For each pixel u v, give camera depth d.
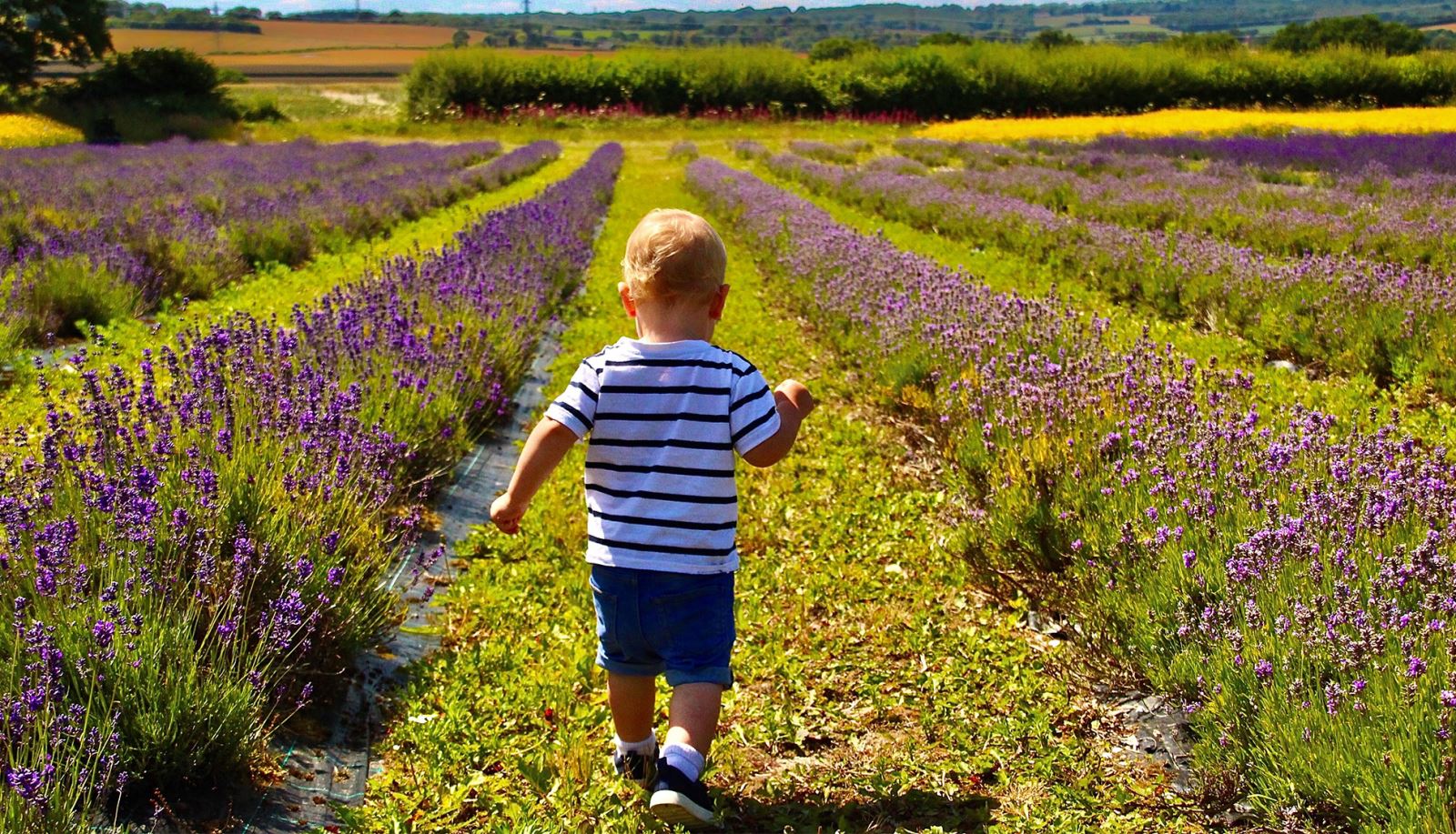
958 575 5.10
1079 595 4.40
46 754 2.78
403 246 16.97
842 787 3.46
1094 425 5.32
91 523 3.73
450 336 7.40
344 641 3.99
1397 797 2.72
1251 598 3.54
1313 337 9.13
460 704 3.88
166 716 3.18
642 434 2.99
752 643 4.53
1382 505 3.78
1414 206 16.27
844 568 5.25
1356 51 59.03
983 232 17.28
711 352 3.04
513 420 7.82
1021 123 52.56
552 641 4.50
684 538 2.96
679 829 3.18
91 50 59.19
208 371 5.22
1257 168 25.34
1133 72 58.25
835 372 9.09
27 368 7.90
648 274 3.03
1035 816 3.20
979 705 3.95
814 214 17.53
